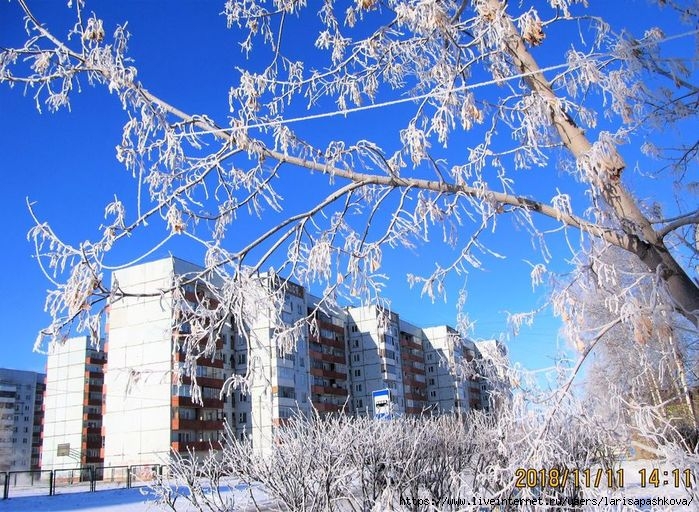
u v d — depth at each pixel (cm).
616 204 317
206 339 353
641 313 267
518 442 308
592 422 311
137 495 1875
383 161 376
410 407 5294
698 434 325
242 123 379
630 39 351
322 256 368
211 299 360
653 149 418
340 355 5131
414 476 625
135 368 345
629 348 304
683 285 309
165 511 674
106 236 336
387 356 5197
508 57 378
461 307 384
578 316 286
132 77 370
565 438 345
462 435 721
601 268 286
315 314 388
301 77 451
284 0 444
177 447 3675
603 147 301
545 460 297
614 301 281
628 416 320
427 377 5775
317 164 386
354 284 393
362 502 605
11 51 365
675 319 295
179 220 352
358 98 440
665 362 307
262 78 414
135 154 377
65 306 304
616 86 345
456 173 366
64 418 5881
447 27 353
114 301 323
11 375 8088
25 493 2302
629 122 354
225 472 629
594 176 301
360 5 389
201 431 3809
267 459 621
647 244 314
